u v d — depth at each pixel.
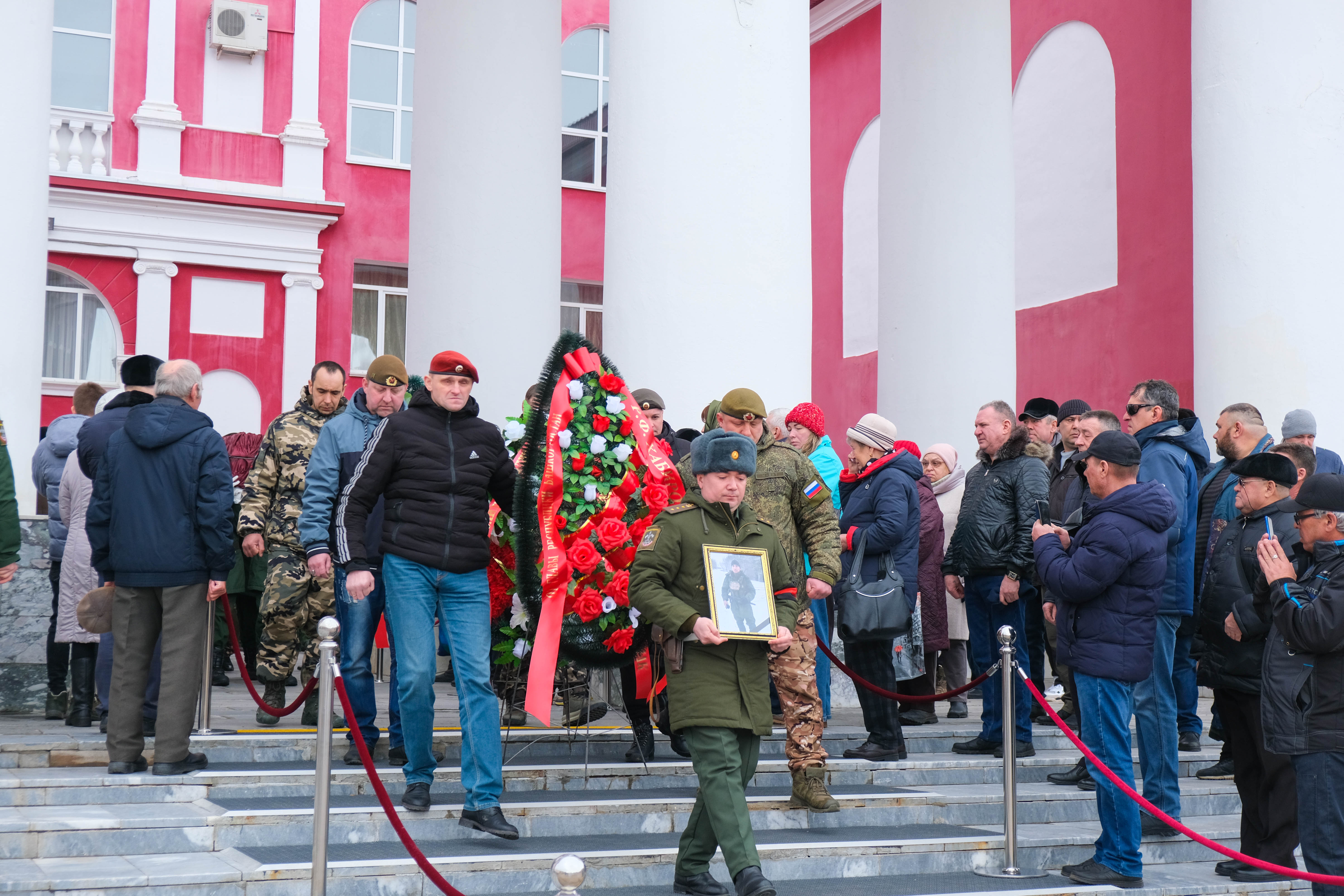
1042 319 13.34
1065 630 5.23
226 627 8.41
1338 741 4.59
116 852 4.46
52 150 16.77
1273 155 7.93
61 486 6.34
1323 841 4.62
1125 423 11.39
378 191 18.59
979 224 10.35
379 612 5.68
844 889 4.74
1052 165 13.28
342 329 18.31
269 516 6.32
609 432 5.49
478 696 4.81
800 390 6.67
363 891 4.27
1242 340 7.96
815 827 5.45
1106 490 5.21
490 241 9.83
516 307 9.84
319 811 4.03
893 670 6.28
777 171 6.63
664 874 4.68
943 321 10.32
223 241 17.55
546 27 10.20
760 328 6.52
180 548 5.16
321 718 4.06
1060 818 5.96
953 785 6.16
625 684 5.79
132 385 6.17
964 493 7.09
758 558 4.51
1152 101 11.99
